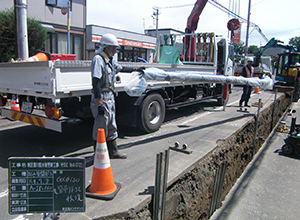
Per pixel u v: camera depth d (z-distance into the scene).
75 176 2.09
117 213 2.46
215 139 5.02
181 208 3.35
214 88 8.70
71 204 2.11
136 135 5.39
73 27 16.30
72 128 6.03
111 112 3.56
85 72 4.02
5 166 3.84
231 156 5.16
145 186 3.03
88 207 2.54
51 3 14.59
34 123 4.12
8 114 4.64
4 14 8.94
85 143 4.91
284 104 11.95
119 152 4.14
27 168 2.02
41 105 4.48
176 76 5.04
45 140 5.07
